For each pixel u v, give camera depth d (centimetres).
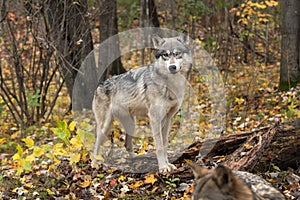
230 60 1168
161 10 1499
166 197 561
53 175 638
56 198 578
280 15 1352
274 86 1023
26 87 962
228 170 339
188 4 1119
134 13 1547
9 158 771
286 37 981
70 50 904
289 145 595
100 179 623
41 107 937
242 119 854
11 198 599
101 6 1012
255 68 1167
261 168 590
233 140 630
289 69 984
